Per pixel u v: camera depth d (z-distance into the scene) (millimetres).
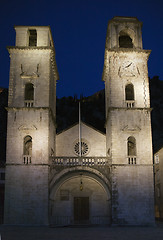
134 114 41312
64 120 108125
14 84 42000
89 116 106750
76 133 48438
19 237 25906
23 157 39188
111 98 41812
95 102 120625
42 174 38469
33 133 39969
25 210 37312
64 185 41781
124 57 43562
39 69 42469
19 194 37812
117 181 38719
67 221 40344
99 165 40188
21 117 40562
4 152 73750
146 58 43719
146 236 27062
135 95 42156
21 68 42469
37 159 39000
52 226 36312
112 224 37250
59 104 115625
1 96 82625
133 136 40562
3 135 76938
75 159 40500
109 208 39188
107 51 43406
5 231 30562
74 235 27625
